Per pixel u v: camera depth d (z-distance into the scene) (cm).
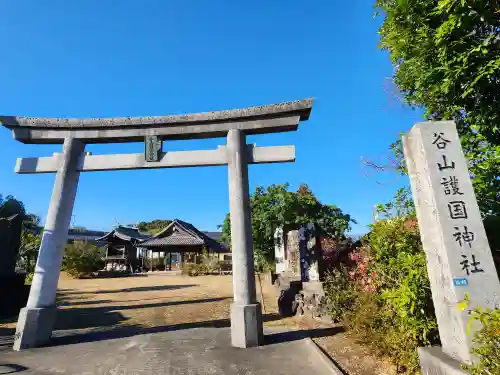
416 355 398
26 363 514
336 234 1191
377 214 571
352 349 550
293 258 1137
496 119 420
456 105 448
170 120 727
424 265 414
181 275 2473
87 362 516
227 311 954
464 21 375
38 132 745
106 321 852
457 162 374
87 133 745
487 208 465
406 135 418
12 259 1021
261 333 612
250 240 657
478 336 280
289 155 703
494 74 389
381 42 540
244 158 705
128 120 735
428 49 434
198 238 2884
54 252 670
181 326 784
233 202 672
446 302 341
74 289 1588
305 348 573
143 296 1307
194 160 717
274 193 1379
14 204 1291
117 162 733
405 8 459
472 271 331
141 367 491
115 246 3294
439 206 356
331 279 768
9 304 955
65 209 700
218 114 718
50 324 638
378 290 512
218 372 467
